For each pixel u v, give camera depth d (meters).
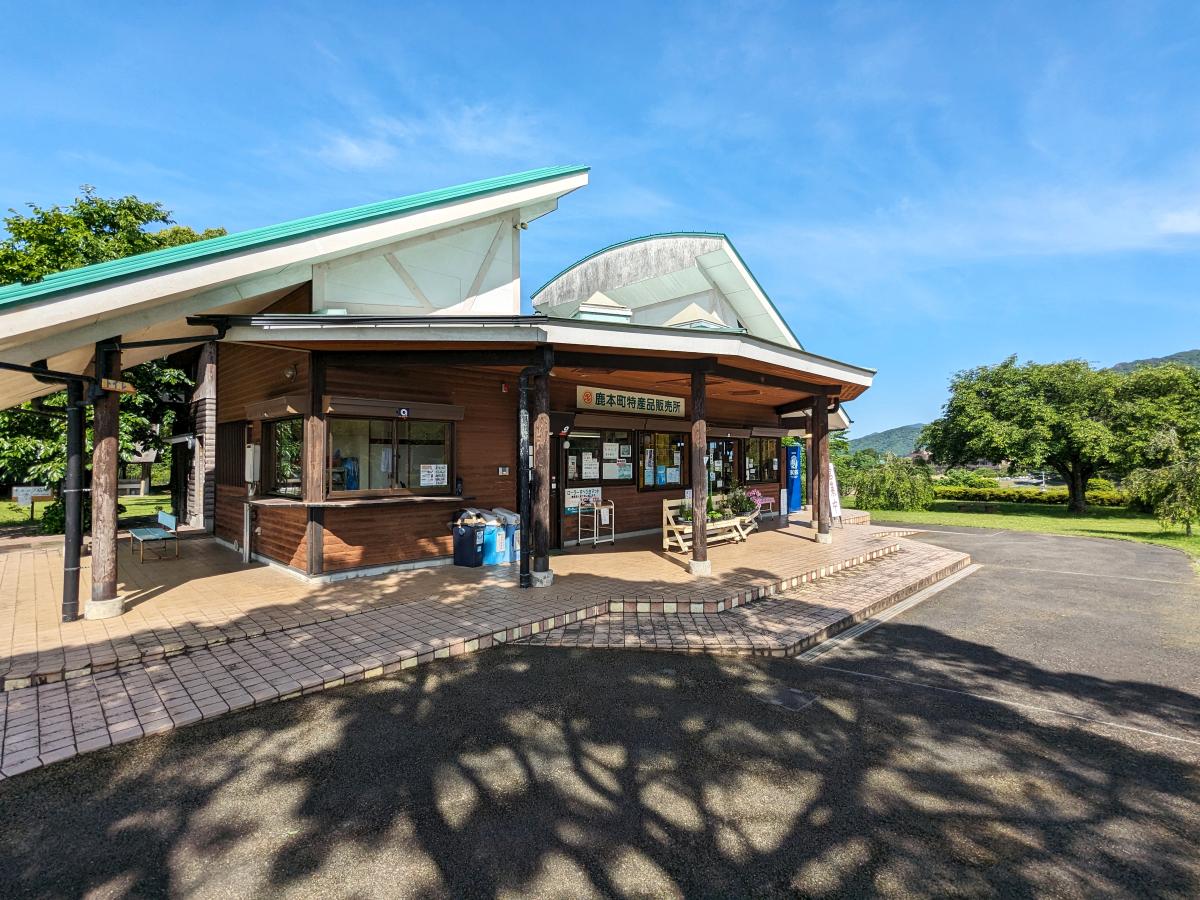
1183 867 2.49
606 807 2.89
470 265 9.08
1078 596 7.78
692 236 12.39
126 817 2.77
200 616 5.61
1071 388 22.83
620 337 6.58
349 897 2.27
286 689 4.12
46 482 12.29
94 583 5.52
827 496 10.62
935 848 2.61
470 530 7.95
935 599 7.58
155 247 14.02
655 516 11.24
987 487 32.22
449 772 3.19
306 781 3.08
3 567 8.19
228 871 2.41
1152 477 14.92
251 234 6.37
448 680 4.48
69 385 5.55
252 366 8.77
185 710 3.81
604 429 10.31
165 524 8.80
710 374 7.72
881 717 3.98
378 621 5.57
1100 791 3.09
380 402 7.33
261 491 8.41
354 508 7.36
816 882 2.38
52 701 3.94
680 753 3.44
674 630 5.72
